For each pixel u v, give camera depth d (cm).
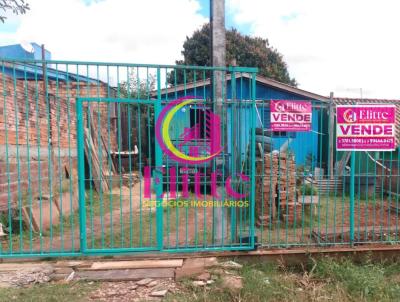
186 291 363
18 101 689
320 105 476
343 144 469
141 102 442
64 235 580
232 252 446
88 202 848
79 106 428
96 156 1059
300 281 402
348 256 450
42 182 763
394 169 841
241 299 346
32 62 425
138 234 585
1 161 605
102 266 412
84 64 425
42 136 806
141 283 375
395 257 456
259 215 650
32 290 356
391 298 366
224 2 454
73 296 347
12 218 574
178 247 457
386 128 462
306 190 719
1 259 429
